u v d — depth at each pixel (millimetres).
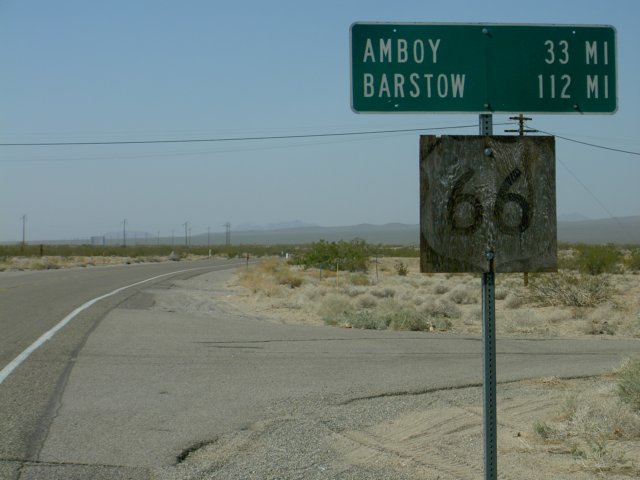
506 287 36781
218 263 81125
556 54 5770
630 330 20406
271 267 57562
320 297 31812
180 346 14961
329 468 7031
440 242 5375
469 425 8914
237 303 29844
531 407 9977
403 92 5684
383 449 7777
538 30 5758
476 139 5406
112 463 7055
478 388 11203
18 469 6789
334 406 9781
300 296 30641
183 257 109062
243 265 73625
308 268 62500
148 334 16688
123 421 8703
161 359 13312
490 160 5410
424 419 9172
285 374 12055
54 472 6734
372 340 16656
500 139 5414
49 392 10227
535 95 5750
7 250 103562
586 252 50438
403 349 15219
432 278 53250
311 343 15891
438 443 8047
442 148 5391
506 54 5742
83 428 8336
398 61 5684
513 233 5406
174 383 11109
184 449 7578
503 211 5410
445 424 8953
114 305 23953
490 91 5723
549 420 9172
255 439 8062
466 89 5715
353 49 5676
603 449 7430
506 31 5742
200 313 23156
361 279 45469
